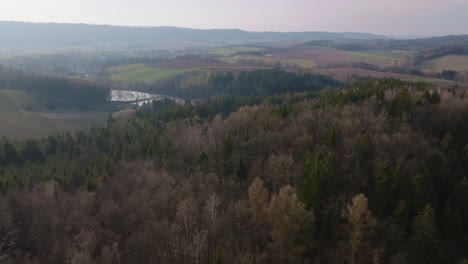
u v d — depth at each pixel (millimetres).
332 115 101750
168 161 100438
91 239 65875
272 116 111125
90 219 73125
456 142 93438
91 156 126938
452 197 67875
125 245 69375
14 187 87312
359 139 84875
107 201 78250
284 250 60844
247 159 92250
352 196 70812
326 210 66750
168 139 116188
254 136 98312
